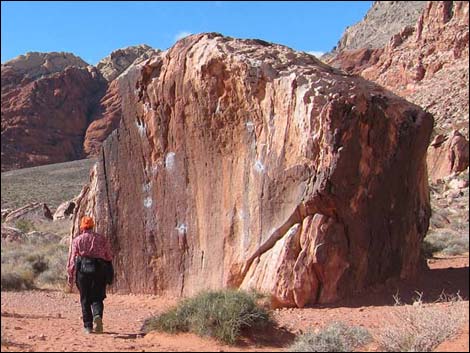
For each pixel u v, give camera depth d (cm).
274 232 1191
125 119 1465
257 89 1259
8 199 5441
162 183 1393
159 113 1398
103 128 10894
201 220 1323
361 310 1090
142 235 1414
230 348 823
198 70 1319
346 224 1183
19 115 11319
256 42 1358
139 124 1438
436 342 765
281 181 1199
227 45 1320
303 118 1183
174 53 1402
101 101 11669
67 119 11469
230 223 1269
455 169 5634
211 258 1291
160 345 825
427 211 1461
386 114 1255
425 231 1454
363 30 17325
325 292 1150
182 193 1360
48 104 11625
